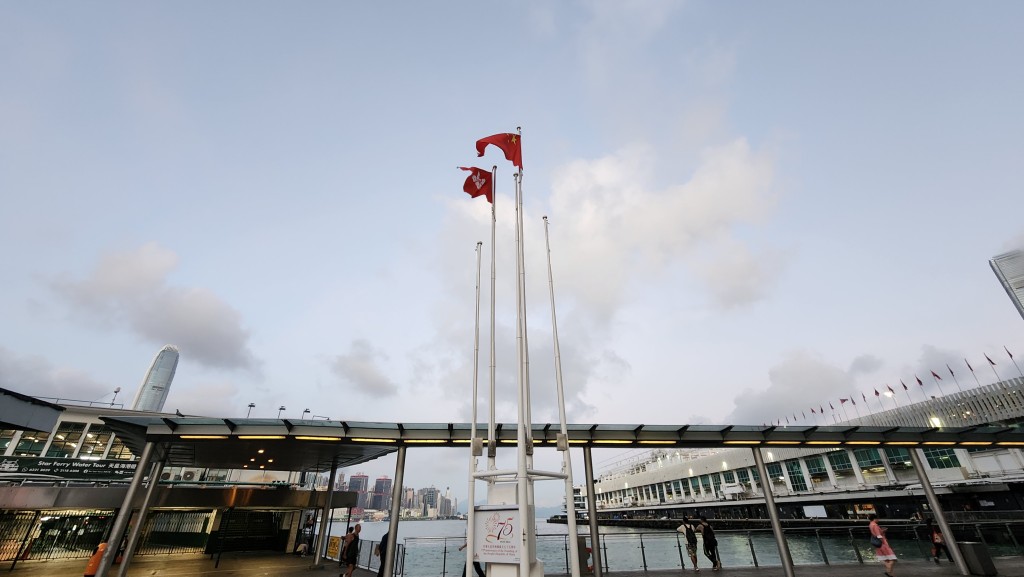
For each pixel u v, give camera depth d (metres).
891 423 73.94
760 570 19.72
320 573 21.05
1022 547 23.62
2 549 26.38
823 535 54.22
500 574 11.11
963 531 35.56
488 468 13.11
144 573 21.22
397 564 19.78
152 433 16.08
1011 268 116.56
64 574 22.00
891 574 16.89
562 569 25.97
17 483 29.75
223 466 29.66
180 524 31.58
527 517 11.34
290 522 33.38
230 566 23.75
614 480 146.75
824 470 68.56
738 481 87.50
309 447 21.31
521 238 15.41
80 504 27.17
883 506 58.59
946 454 53.97
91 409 52.03
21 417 14.87
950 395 65.94
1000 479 46.69
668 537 50.75
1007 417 58.62
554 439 17.88
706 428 18.59
